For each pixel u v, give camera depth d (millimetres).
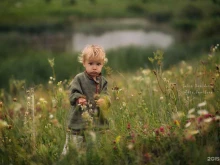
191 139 3146
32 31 71875
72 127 3869
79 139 3814
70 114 3930
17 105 4527
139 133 3629
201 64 5637
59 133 3912
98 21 90250
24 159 3504
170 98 4262
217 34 43469
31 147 3734
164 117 4078
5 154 3541
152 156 3301
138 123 4004
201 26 46281
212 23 43500
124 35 65000
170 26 72250
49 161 3543
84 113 3518
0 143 3740
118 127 4004
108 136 3762
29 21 85125
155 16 88312
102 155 3365
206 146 3217
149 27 76312
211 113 3811
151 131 3715
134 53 28547
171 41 55625
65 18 93312
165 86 4496
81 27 78625
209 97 4133
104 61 4023
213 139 3354
